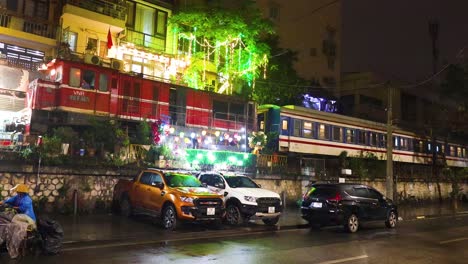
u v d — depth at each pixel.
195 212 12.59
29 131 17.47
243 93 26.69
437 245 12.00
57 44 22.47
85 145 16.03
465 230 16.09
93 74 19.47
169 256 9.09
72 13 22.42
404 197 30.50
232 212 14.52
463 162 44.34
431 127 40.34
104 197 15.68
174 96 22.28
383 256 9.95
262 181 21.16
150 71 26.52
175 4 28.30
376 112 46.66
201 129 22.78
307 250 10.41
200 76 27.94
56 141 14.84
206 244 10.88
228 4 27.92
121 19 24.42
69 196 14.78
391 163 22.84
